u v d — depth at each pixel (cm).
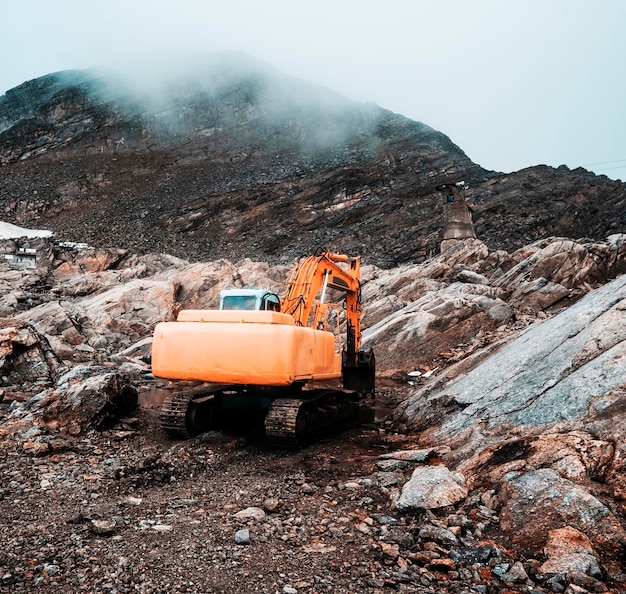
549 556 453
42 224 9906
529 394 798
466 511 564
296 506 603
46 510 555
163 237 9031
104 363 1881
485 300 1891
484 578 435
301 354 882
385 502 616
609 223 6962
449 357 1708
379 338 1833
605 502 509
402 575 427
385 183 10456
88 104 15662
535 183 8500
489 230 7425
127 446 872
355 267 1333
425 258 6825
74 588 389
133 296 2948
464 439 802
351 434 1026
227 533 506
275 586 405
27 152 13688
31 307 2955
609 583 423
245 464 793
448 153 12388
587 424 638
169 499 615
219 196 9994
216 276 3381
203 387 990
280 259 7744
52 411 942
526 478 562
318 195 9938
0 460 748
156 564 433
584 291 2048
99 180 12206
